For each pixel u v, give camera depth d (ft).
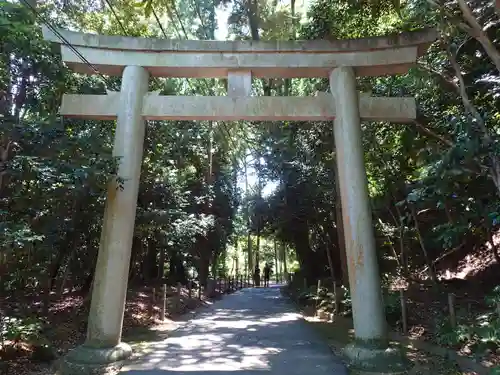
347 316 31.32
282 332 27.53
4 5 19.53
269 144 50.98
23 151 17.99
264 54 22.03
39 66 21.25
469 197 22.95
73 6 31.71
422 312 26.37
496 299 19.39
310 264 57.67
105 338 18.53
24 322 18.45
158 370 17.71
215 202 58.85
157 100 21.61
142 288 42.83
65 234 25.88
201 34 41.68
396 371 17.15
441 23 20.93
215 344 23.45
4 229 14.93
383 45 21.66
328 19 30.89
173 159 39.63
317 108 21.79
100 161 18.66
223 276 84.23
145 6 28.89
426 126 27.81
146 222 32.60
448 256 39.81
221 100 21.67
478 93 24.48
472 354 18.07
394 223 41.91
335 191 41.32
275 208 54.54
